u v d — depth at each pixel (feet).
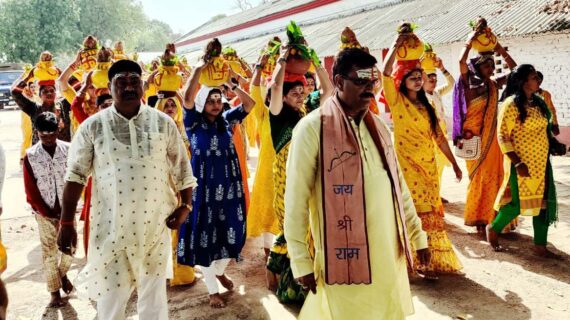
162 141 9.97
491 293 13.52
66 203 9.65
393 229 8.51
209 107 13.32
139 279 10.14
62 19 137.49
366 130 8.46
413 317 12.38
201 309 13.29
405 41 13.89
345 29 16.47
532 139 15.05
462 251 16.66
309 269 8.19
